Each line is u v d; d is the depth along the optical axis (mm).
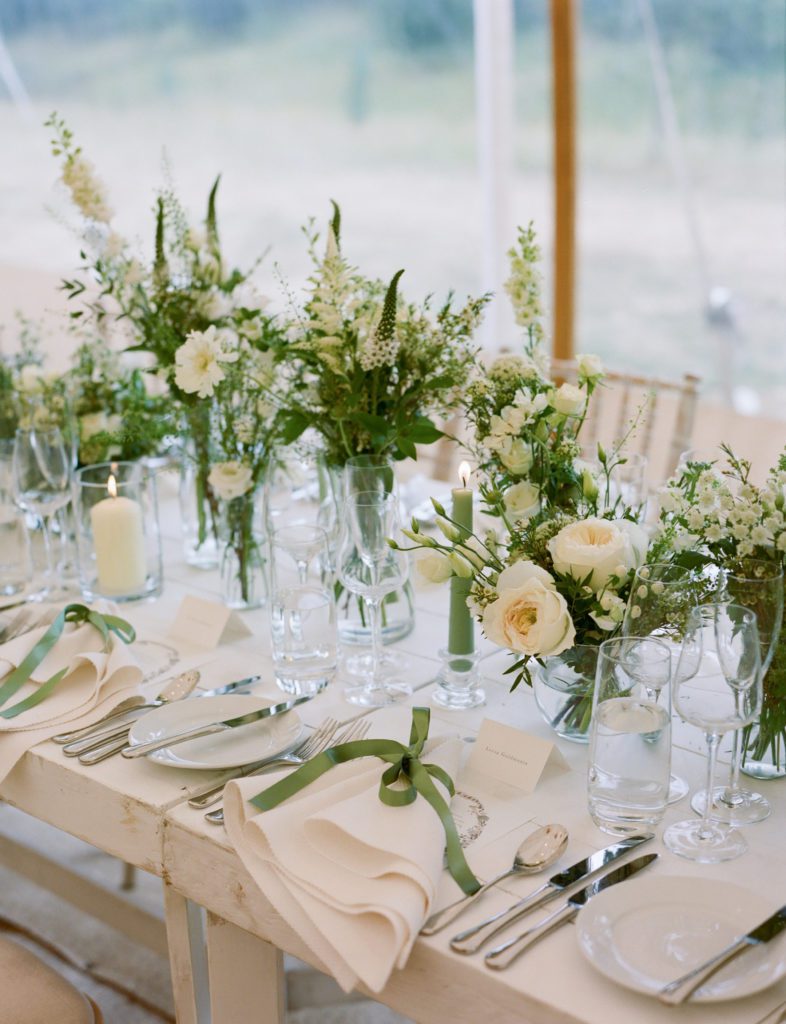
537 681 1466
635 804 1240
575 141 3926
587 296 5301
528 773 1357
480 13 4477
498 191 4672
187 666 1735
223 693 1617
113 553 1955
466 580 1508
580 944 1037
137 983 2303
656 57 4652
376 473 1624
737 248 4727
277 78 6504
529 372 1521
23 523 2004
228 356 1753
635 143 4879
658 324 5148
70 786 1442
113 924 2080
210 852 1284
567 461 1487
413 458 1733
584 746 1465
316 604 1603
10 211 6316
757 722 1348
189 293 1960
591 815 1283
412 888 1102
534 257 1590
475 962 1055
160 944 2020
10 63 6113
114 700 1564
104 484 1958
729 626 1123
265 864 1203
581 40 4797
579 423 1503
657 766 1229
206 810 1329
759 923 1062
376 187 6570
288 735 1433
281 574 1655
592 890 1128
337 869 1150
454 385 1709
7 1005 1504
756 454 3453
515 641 1317
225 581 1965
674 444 2691
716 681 1168
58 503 1989
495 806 1321
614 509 1463
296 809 1216
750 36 4371
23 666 1601
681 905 1095
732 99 4516
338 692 1627
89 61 6266
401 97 6422
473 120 6324
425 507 2229
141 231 6367
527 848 1201
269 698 1558
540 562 1382
